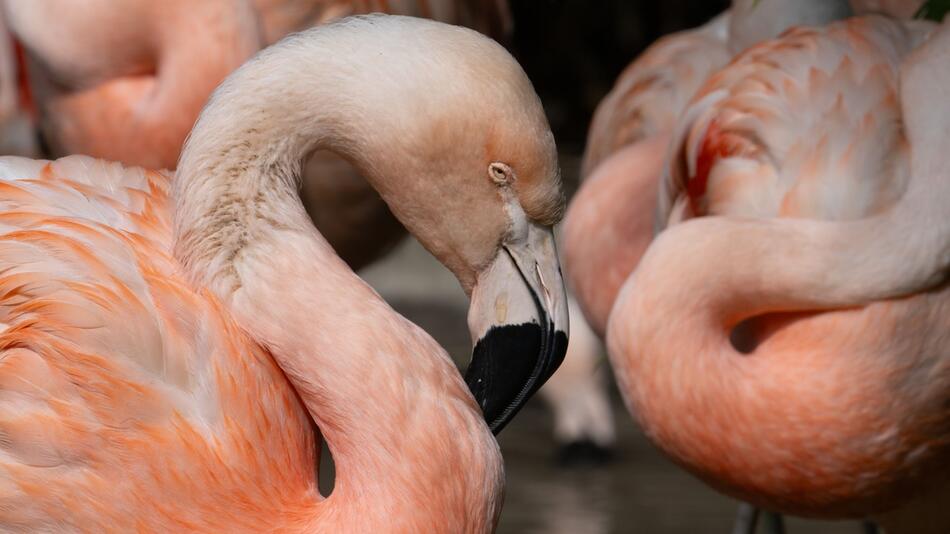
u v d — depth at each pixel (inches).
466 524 191.3
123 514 192.5
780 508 261.6
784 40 285.7
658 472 427.5
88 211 208.2
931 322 246.7
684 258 254.1
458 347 541.6
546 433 475.2
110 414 192.1
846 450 247.1
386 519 188.1
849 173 255.6
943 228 243.1
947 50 255.8
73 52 305.4
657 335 253.6
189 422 194.5
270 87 198.4
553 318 205.9
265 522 196.7
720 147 278.7
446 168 201.6
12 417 191.8
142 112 304.0
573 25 887.1
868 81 264.7
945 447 252.4
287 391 202.7
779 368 248.5
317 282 196.4
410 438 189.8
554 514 378.0
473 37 201.9
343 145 202.2
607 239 345.4
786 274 249.1
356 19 204.2
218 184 198.5
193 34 298.4
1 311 197.0
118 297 194.7
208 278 199.2
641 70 385.7
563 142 862.5
